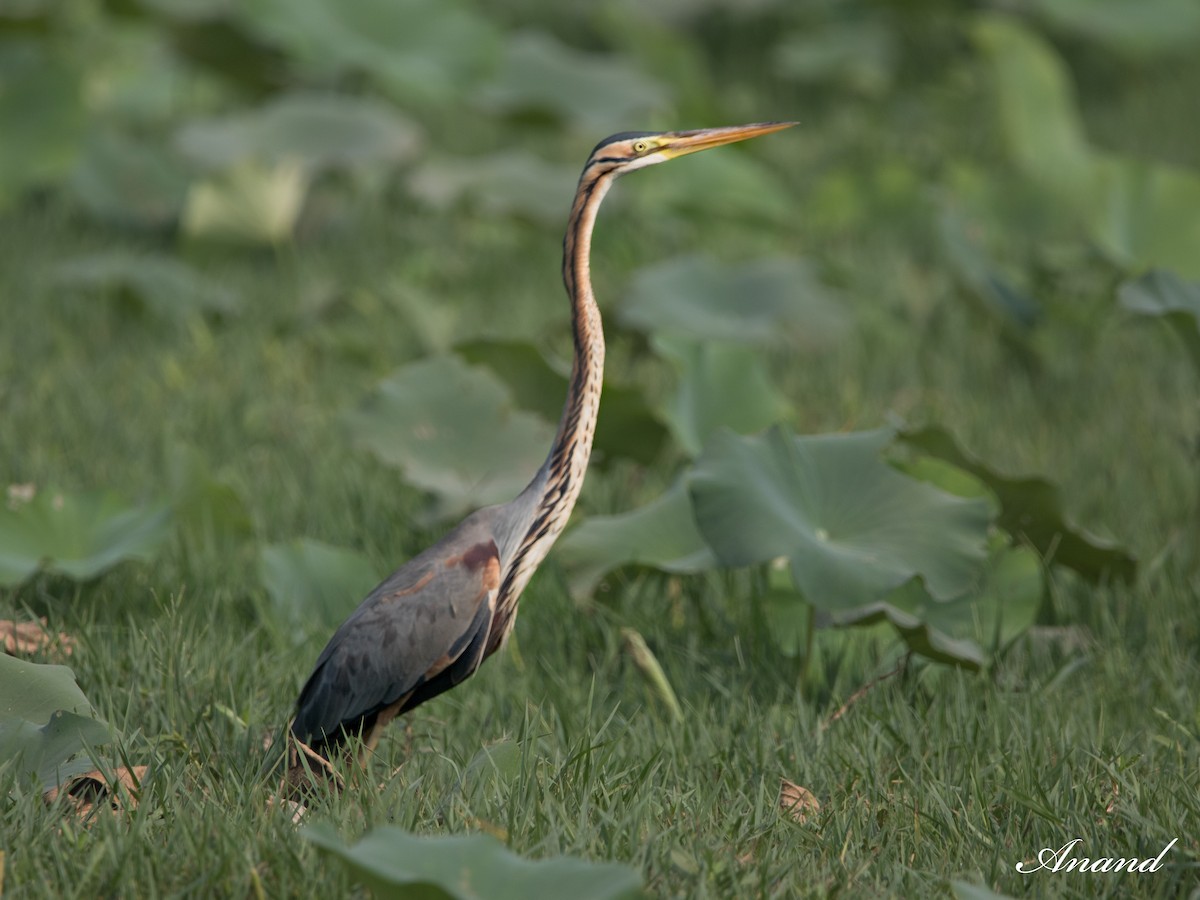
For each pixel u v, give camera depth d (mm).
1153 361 14992
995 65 20094
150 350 14523
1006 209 17672
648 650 8570
